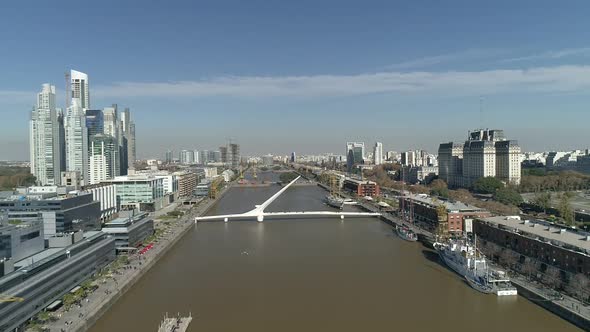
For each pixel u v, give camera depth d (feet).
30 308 527.40
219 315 566.36
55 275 585.22
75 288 639.76
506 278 655.76
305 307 592.60
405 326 529.45
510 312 571.69
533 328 521.65
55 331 501.15
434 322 540.93
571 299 582.76
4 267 514.27
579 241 649.20
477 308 586.04
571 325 529.04
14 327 494.59
